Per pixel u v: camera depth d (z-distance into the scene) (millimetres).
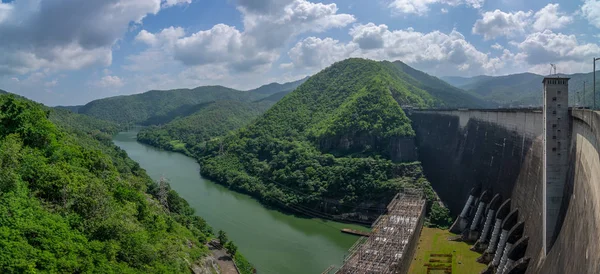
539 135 99938
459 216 137750
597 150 62031
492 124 134125
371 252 106000
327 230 148625
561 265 69562
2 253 51812
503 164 121812
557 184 82812
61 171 80750
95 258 62312
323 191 171000
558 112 83062
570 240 68750
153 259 75000
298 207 171750
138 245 73375
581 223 64812
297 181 183375
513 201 110562
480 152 139000
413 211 138000
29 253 54062
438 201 157250
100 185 85312
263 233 143625
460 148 154750
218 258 112438
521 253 95125
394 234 116312
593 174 62938
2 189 64812
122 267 64938
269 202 179000
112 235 71312
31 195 69062
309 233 144750
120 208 85625
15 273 50656
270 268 114125
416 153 185875
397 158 183875
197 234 121812
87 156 104750
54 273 54781
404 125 194000
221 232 123250
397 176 171875
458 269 109000
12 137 85000
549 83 82938
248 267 111125
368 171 173250
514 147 116125
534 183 97938
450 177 156750
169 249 84188
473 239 128375
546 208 83000
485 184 131875
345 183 171125
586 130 71875
